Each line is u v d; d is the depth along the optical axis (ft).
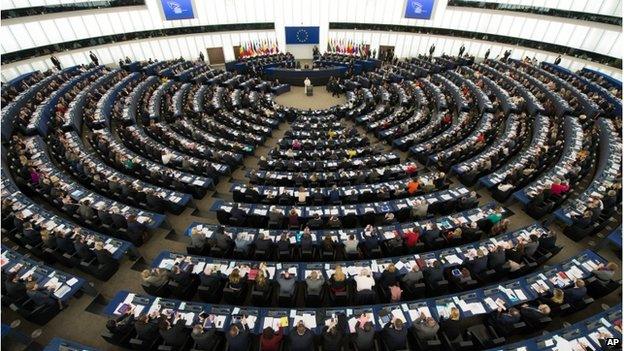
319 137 68.80
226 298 31.96
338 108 85.81
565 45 107.55
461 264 33.60
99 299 34.71
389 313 28.63
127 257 39.47
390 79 103.09
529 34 113.29
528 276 31.22
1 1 89.71
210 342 26.50
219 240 35.88
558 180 44.32
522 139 58.54
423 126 73.36
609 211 40.68
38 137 58.08
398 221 43.47
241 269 32.89
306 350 26.02
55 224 38.93
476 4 117.60
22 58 96.58
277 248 37.37
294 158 58.54
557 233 42.14
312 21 133.69
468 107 77.10
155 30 120.88
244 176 57.41
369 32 135.54
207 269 32.63
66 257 35.81
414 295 31.71
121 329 27.78
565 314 30.53
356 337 26.84
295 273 32.91
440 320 27.91
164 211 46.88
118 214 39.50
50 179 45.52
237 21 130.31
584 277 31.14
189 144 59.57
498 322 28.32
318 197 45.27
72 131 64.28
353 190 45.93
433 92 87.04
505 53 113.50
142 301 29.60
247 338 26.48
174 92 89.10
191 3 119.03
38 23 97.25
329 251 35.45
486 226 40.01
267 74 113.50
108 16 110.32
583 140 56.13
